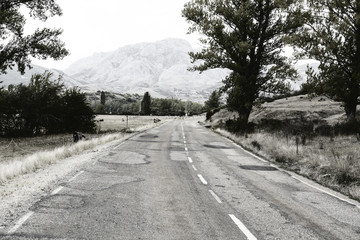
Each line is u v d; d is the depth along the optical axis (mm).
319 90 19562
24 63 22047
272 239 5395
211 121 57812
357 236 5688
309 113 33625
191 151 18391
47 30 21797
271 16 28000
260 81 28672
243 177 11086
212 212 6805
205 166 13195
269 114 36969
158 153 17062
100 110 128125
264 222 6285
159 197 7891
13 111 26922
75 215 6215
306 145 17578
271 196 8508
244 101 29062
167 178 10398
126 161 13789
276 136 21453
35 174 10227
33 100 27328
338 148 15438
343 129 19156
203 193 8500
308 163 13250
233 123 30938
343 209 7469
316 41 19016
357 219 6723
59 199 7328
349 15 19391
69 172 10750
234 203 7621
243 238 5375
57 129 30969
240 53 27328
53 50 21891
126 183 9383
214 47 28672
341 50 18828
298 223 6312
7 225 5520
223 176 11125
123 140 23938
